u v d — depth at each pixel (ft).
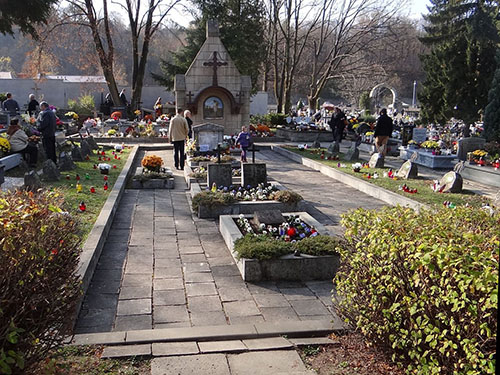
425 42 94.84
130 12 108.27
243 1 111.34
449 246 10.04
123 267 21.42
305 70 161.58
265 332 15.02
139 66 111.34
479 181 44.68
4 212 10.73
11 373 9.62
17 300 10.02
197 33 110.63
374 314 12.52
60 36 111.45
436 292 10.37
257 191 34.45
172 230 27.78
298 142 81.92
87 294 18.25
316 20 124.67
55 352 12.68
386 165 52.37
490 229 12.61
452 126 106.52
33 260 10.78
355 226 13.91
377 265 12.18
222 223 26.81
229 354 13.58
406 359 12.00
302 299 18.37
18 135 43.96
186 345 14.02
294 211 32.22
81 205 28.45
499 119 71.72
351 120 91.81
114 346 13.87
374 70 131.64
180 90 79.41
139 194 37.52
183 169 50.24
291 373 12.22
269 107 172.24
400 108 160.76
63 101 124.36
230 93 79.41
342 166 50.37
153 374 12.35
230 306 17.57
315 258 20.38
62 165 42.86
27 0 58.18
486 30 84.48
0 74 141.49
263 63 144.77
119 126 87.76
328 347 14.08
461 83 88.38
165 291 18.81
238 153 65.87
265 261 20.07
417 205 31.45
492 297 8.66
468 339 9.32
